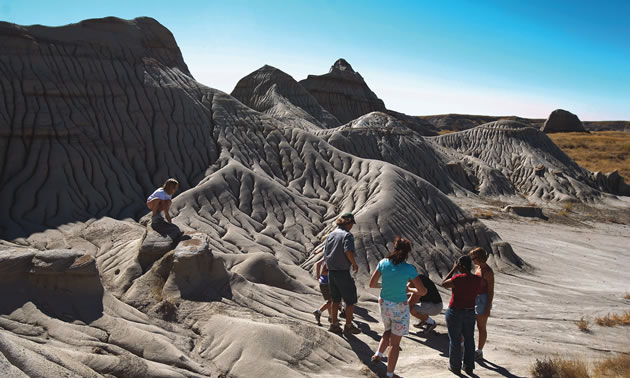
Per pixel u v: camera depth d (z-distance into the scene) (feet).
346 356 19.90
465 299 19.47
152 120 70.38
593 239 96.32
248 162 72.02
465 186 150.82
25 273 19.21
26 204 51.37
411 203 65.72
